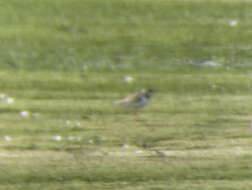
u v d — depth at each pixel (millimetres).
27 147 33031
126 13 75688
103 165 30156
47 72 52500
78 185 27531
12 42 61906
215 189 27078
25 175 28719
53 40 63500
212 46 61906
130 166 30016
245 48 61469
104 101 43906
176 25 70500
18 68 53562
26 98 44375
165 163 30516
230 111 41000
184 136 35188
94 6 79062
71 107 42031
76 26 69438
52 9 76812
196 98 44688
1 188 27172
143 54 58875
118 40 63812
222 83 49344
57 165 30156
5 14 72938
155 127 37094
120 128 36906
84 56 58094
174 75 51969
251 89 47688
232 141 34188
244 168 29750
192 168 29719
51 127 37094
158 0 82812
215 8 79125
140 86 48406
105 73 52438
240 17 74938
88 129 36688
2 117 39156
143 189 27078
